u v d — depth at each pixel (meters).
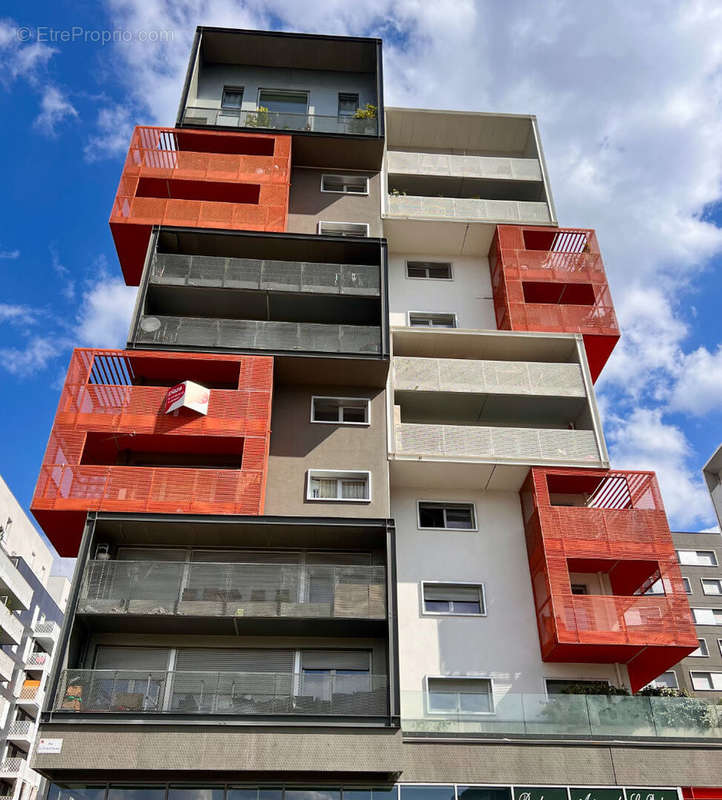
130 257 27.03
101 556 19.20
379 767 16.27
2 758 54.31
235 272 24.58
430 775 17.17
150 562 18.75
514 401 24.83
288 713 16.75
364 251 26.02
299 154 29.50
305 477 21.69
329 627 18.58
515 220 29.45
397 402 24.88
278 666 18.81
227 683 17.16
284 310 25.02
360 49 32.62
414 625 21.06
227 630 18.78
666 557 21.09
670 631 19.83
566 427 25.84
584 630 19.83
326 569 19.23
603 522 21.69
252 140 28.89
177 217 26.19
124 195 26.61
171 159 27.66
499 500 23.66
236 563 19.16
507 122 33.06
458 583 21.92
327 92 32.56
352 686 17.30
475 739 17.69
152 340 22.92
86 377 21.80
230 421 21.39
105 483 19.97
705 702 18.66
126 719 16.47
